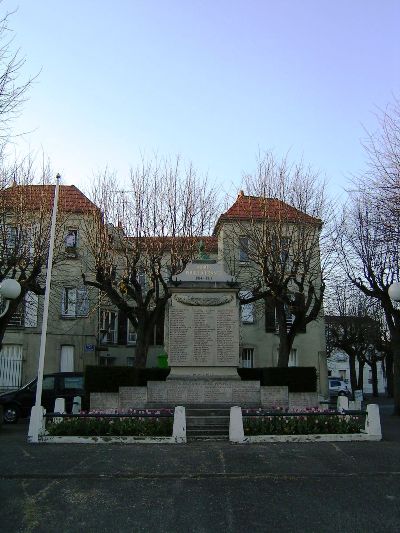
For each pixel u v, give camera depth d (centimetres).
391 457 1004
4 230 2058
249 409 1446
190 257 2289
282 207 2334
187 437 1273
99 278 2280
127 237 2314
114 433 1242
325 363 3450
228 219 2445
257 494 768
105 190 2361
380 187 1672
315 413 1282
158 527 646
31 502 735
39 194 2252
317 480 838
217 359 1577
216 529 639
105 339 3559
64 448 1116
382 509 703
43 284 2416
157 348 3572
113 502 736
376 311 4062
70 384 2164
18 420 2122
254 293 2388
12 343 3177
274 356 3438
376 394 5056
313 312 2264
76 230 2839
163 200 2364
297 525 649
